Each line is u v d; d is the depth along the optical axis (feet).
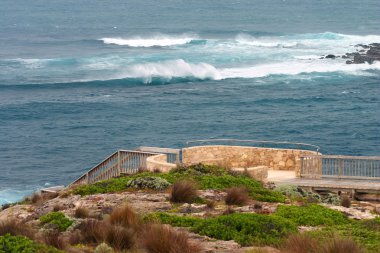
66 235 65.67
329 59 411.13
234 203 83.10
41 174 199.21
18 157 219.61
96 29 616.39
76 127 264.93
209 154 119.75
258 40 510.99
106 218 69.41
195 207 80.33
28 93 335.47
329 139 241.35
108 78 367.66
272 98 317.83
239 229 67.05
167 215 73.56
